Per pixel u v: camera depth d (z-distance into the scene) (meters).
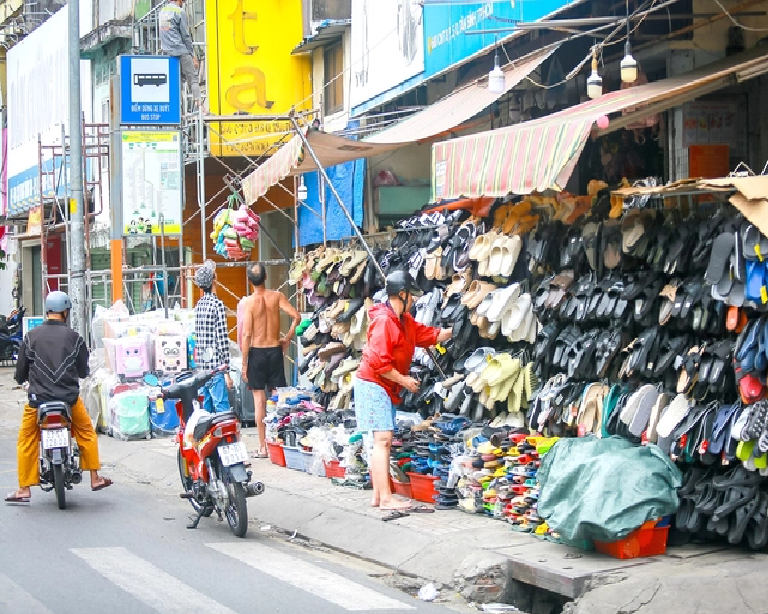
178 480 11.89
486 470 8.70
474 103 11.21
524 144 7.94
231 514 8.95
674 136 10.02
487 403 9.43
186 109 20.02
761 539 7.04
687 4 10.30
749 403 7.00
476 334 10.05
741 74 7.73
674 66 10.59
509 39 11.20
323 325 12.55
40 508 10.17
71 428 10.41
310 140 11.15
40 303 34.88
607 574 6.77
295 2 19.92
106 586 7.21
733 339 7.33
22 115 32.22
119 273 17.61
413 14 14.52
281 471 11.64
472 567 7.30
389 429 9.23
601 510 7.01
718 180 6.88
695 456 7.33
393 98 15.25
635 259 8.22
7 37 34.97
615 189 8.72
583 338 8.55
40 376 10.02
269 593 7.09
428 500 9.49
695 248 7.53
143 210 17.64
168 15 18.14
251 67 19.73
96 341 16.03
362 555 8.38
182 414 9.67
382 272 10.62
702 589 6.40
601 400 8.23
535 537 7.92
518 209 9.64
